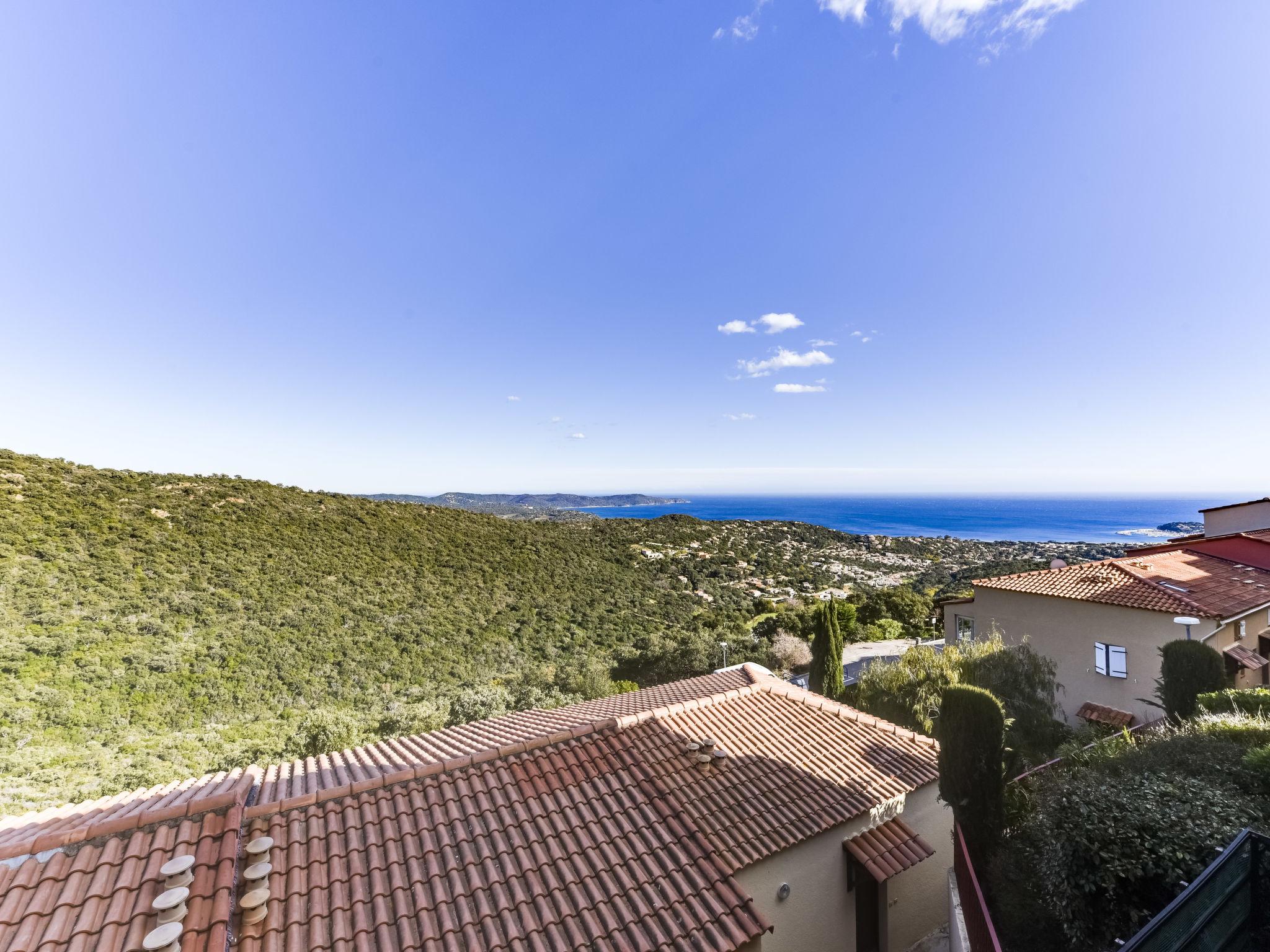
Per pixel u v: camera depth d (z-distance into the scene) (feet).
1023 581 60.39
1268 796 18.80
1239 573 58.39
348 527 170.50
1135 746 26.89
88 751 71.10
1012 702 45.68
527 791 23.34
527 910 17.61
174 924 13.85
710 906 18.85
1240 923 12.03
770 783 26.25
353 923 16.37
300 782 26.23
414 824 20.83
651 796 24.17
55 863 15.58
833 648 58.70
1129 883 16.46
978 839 23.22
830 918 24.90
